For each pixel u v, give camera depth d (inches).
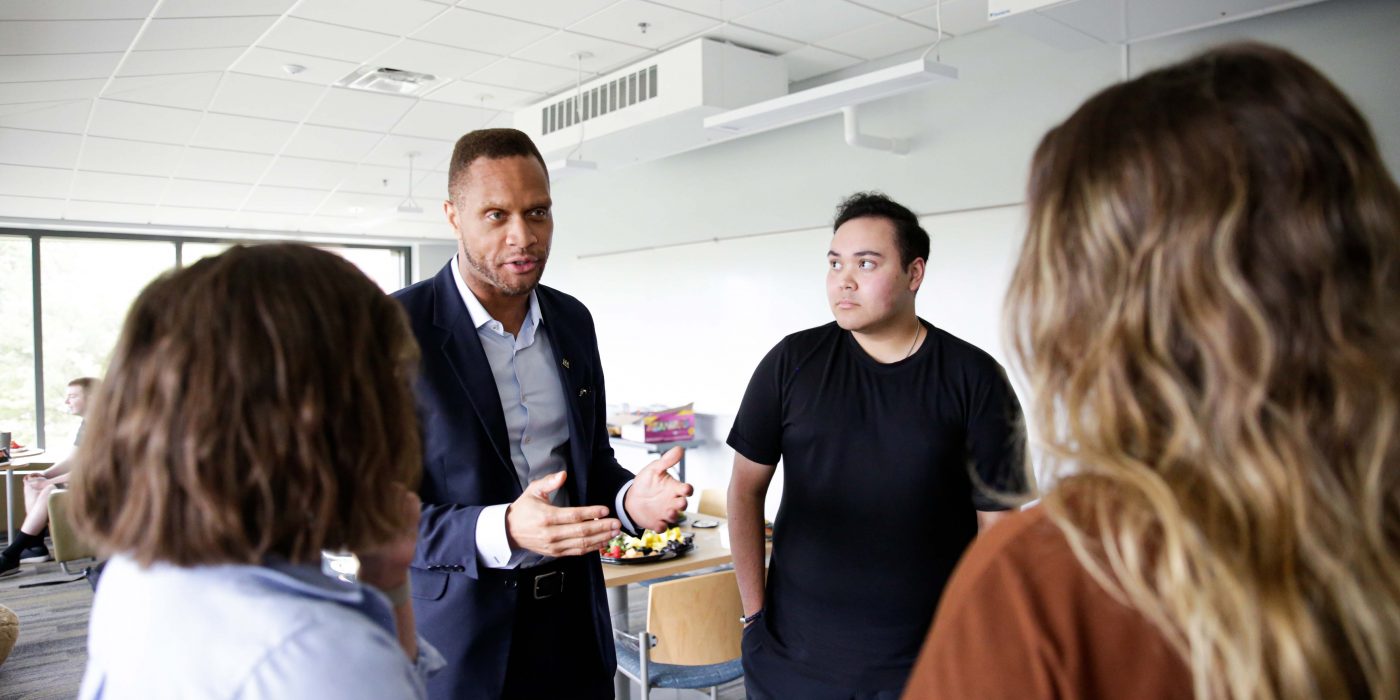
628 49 198.1
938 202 192.9
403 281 443.8
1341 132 20.2
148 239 370.9
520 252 62.1
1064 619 21.2
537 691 63.7
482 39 189.6
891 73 137.3
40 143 245.3
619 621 135.0
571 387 69.5
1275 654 18.6
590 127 218.1
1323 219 19.6
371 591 30.8
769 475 79.5
